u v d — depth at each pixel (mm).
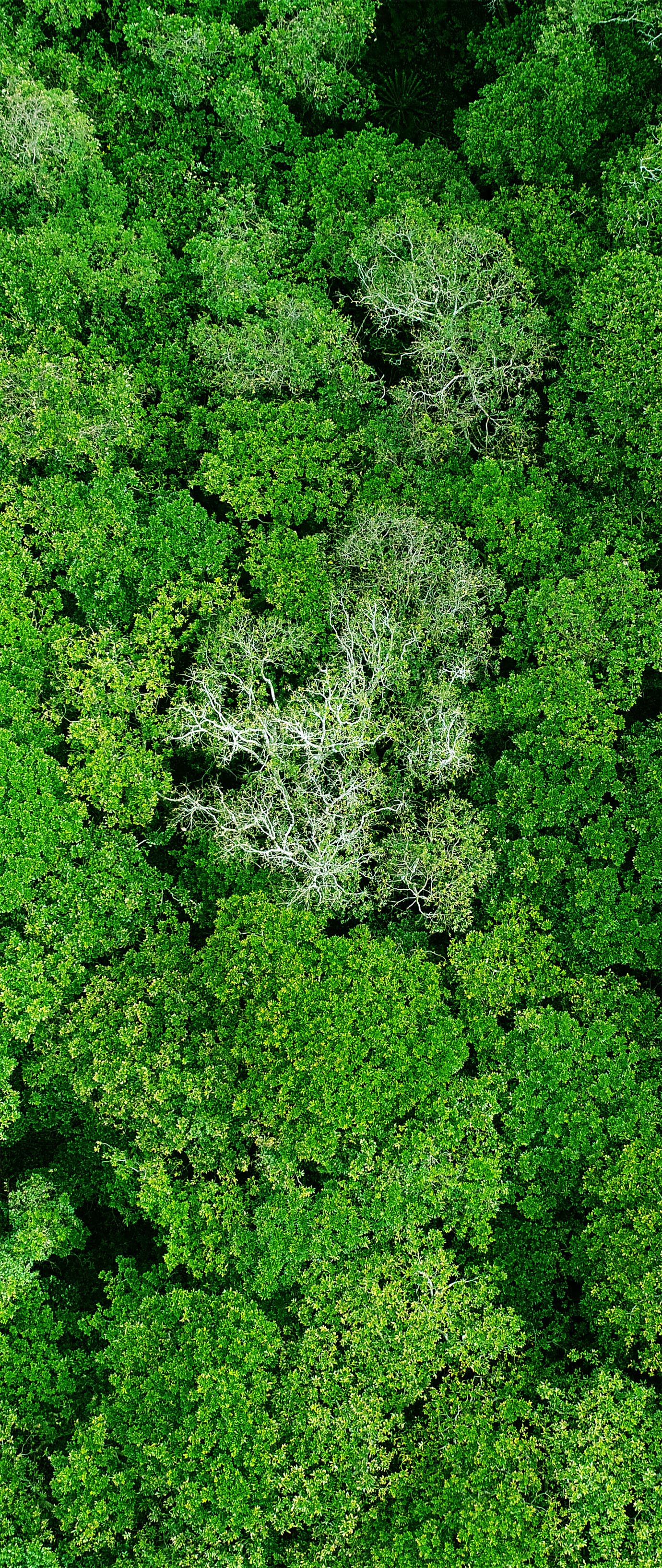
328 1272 18047
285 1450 17047
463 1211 19422
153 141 27516
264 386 24406
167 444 25234
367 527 21766
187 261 26719
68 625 22391
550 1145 19312
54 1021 21250
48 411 22312
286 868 21156
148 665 21484
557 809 20656
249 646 21422
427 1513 16891
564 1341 19688
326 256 25547
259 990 18844
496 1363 19297
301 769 21344
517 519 22984
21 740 21625
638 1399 17031
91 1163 22812
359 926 20125
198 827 22281
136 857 21625
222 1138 18969
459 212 24828
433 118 29719
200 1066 19250
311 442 23219
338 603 22016
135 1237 24109
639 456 22859
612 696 21312
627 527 23203
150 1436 18078
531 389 24656
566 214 24453
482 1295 18219
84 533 21969
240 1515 16547
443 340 22969
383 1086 18297
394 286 23938
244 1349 17594
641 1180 18156
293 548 22406
